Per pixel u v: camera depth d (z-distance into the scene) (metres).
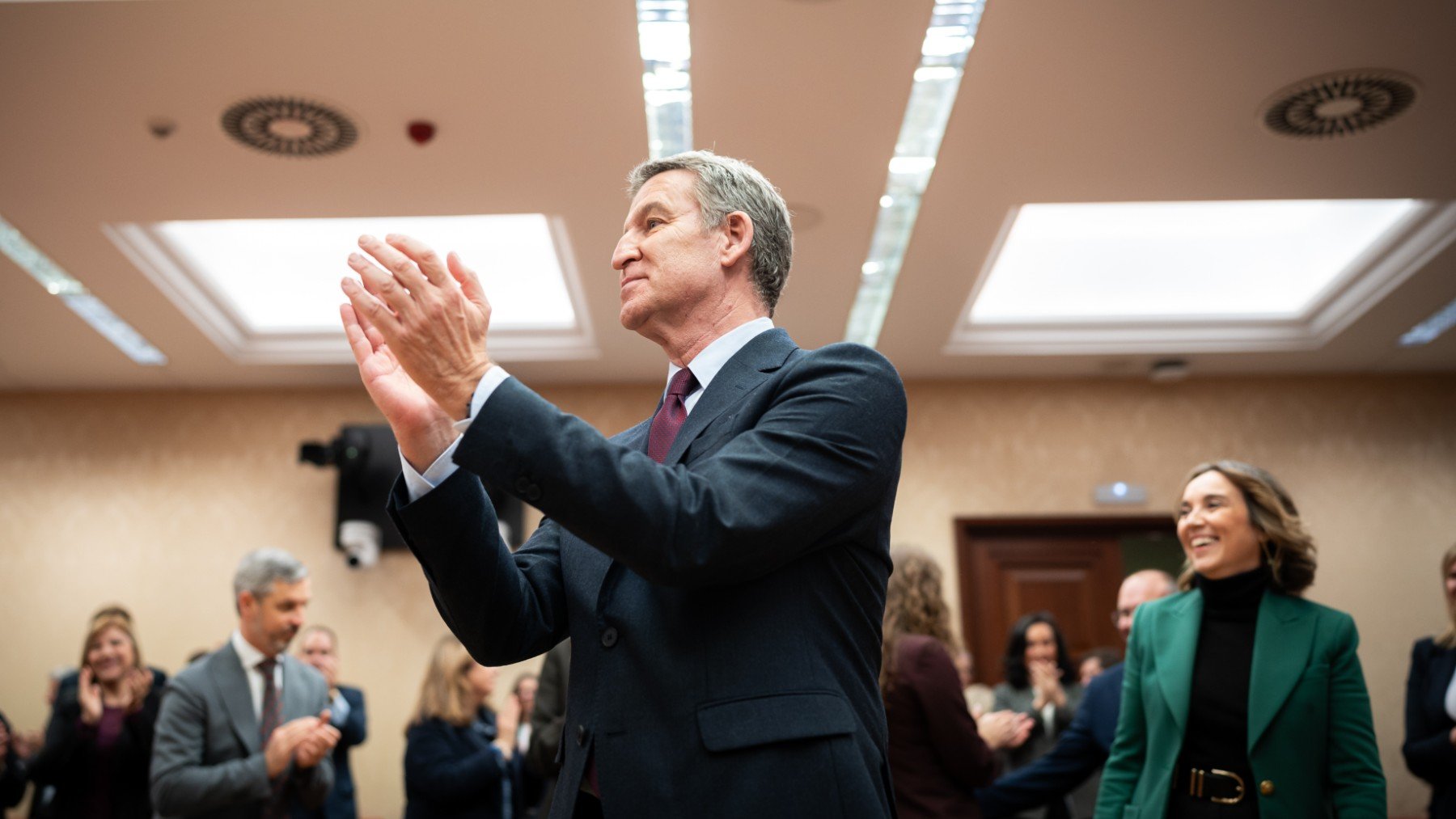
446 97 4.21
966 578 7.19
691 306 1.42
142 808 4.35
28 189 4.79
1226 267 6.89
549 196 4.91
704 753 1.12
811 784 1.10
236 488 7.18
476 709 4.97
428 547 1.24
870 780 1.12
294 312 6.82
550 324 6.76
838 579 1.24
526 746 5.13
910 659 3.05
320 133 4.41
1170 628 2.63
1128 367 7.21
